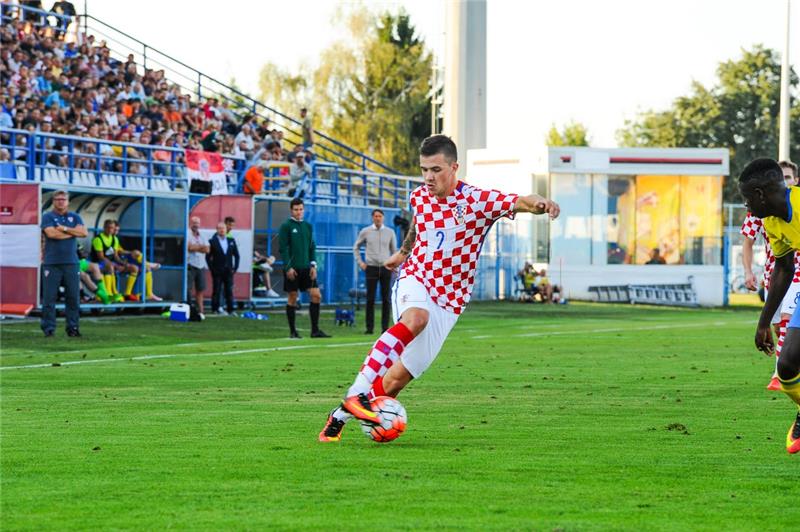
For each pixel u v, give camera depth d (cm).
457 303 1259
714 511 910
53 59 4775
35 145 4066
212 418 1487
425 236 1253
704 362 2462
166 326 3644
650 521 872
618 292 6725
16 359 2431
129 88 5162
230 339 3256
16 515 885
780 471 1091
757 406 1648
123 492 975
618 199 6750
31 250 3562
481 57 7012
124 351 2675
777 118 12694
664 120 13138
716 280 6888
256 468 1093
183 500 941
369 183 6334
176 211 4353
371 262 3488
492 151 6869
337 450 1207
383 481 1025
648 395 1795
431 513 893
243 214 4600
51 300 3102
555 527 848
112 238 4062
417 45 12450
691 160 6800
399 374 1275
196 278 4144
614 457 1168
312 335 3275
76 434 1330
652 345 3023
